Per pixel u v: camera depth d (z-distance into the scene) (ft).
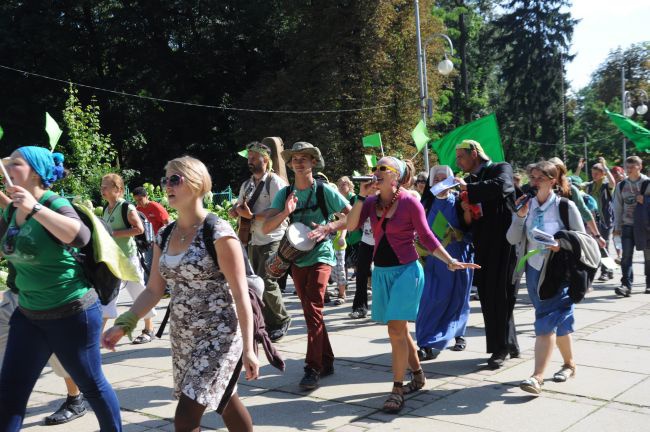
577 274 16.06
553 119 186.29
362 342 22.57
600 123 186.80
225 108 116.57
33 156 11.61
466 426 14.29
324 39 106.01
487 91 205.46
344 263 31.45
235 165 117.29
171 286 10.77
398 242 15.61
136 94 111.96
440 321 19.06
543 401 15.70
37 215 10.93
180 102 111.75
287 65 121.49
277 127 105.19
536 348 16.38
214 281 10.52
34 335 11.80
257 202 22.41
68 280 11.65
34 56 104.37
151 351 22.24
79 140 65.16
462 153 19.03
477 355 20.15
